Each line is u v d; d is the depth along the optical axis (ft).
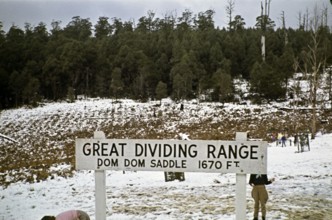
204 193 40.19
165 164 17.13
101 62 265.34
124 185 48.60
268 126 133.39
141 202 36.01
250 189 41.93
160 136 126.00
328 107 164.14
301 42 277.85
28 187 48.24
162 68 254.68
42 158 90.68
